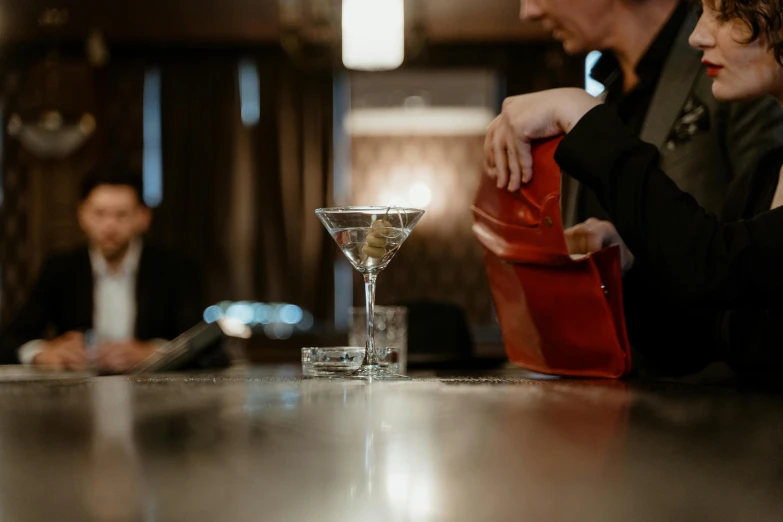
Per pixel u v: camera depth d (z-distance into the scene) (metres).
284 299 5.85
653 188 0.93
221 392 0.83
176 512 0.35
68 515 0.35
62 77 4.32
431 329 2.78
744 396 0.80
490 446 0.52
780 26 0.91
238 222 5.88
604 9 1.39
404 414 0.66
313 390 0.84
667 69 1.36
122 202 3.26
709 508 0.38
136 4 5.12
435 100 6.16
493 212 1.09
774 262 0.88
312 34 3.79
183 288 3.38
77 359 2.75
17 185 5.86
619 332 1.03
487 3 5.08
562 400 0.76
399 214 0.99
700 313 1.13
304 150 5.89
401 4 2.91
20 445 0.53
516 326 1.13
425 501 0.38
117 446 0.52
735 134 1.26
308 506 0.36
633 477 0.44
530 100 1.02
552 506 0.37
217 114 5.91
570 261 0.99
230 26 5.52
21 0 5.02
